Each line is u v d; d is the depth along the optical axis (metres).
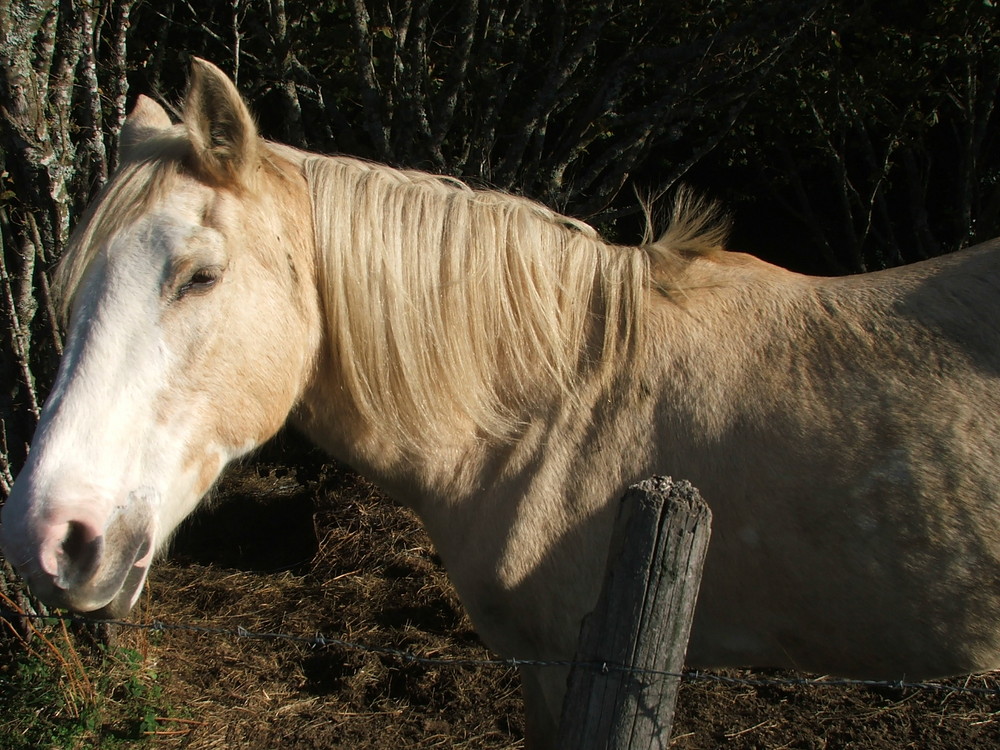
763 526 1.89
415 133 4.50
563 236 2.12
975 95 6.55
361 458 2.16
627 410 2.00
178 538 4.81
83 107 3.27
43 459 1.59
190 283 1.71
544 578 2.00
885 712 3.26
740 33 3.99
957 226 6.51
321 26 5.10
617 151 4.39
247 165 1.79
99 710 3.13
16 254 2.81
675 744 3.12
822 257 8.24
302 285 1.94
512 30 4.78
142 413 1.67
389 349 1.98
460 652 3.65
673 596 1.40
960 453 1.80
